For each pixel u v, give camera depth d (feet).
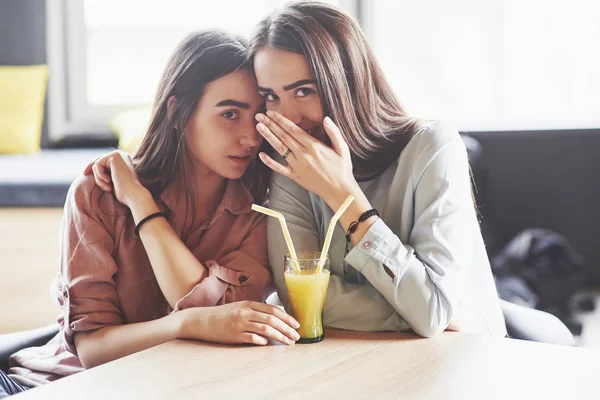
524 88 14.80
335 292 5.22
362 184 5.63
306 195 5.76
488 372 4.21
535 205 14.16
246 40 5.86
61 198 11.64
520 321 5.95
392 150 5.45
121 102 15.38
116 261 5.65
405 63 15.05
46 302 11.42
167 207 5.85
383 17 14.98
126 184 5.58
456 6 14.74
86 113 15.43
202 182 5.93
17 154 14.40
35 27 15.20
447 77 14.97
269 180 6.05
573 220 14.10
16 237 11.71
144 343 5.14
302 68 5.34
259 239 5.94
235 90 5.74
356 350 4.66
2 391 4.86
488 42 14.75
